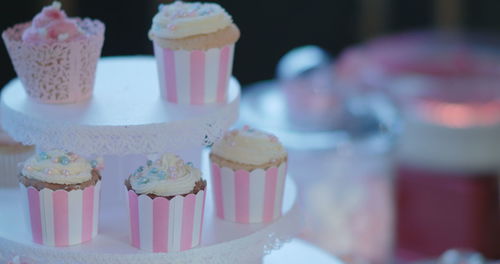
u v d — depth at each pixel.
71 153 1.98
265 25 5.45
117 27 4.71
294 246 2.51
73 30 2.05
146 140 1.95
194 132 2.00
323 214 3.54
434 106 4.26
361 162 3.63
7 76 4.36
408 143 4.25
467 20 5.98
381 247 3.63
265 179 2.08
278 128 3.68
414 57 4.77
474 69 4.55
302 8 5.51
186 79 2.06
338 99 3.85
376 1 5.73
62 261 1.95
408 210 4.34
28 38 2.02
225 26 2.08
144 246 1.96
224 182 2.10
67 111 2.03
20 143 2.27
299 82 3.87
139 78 2.31
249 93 4.14
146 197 1.91
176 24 2.03
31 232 1.99
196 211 1.95
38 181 1.93
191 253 1.97
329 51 5.68
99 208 2.07
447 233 4.25
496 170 4.29
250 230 2.09
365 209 3.65
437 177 4.26
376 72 4.49
